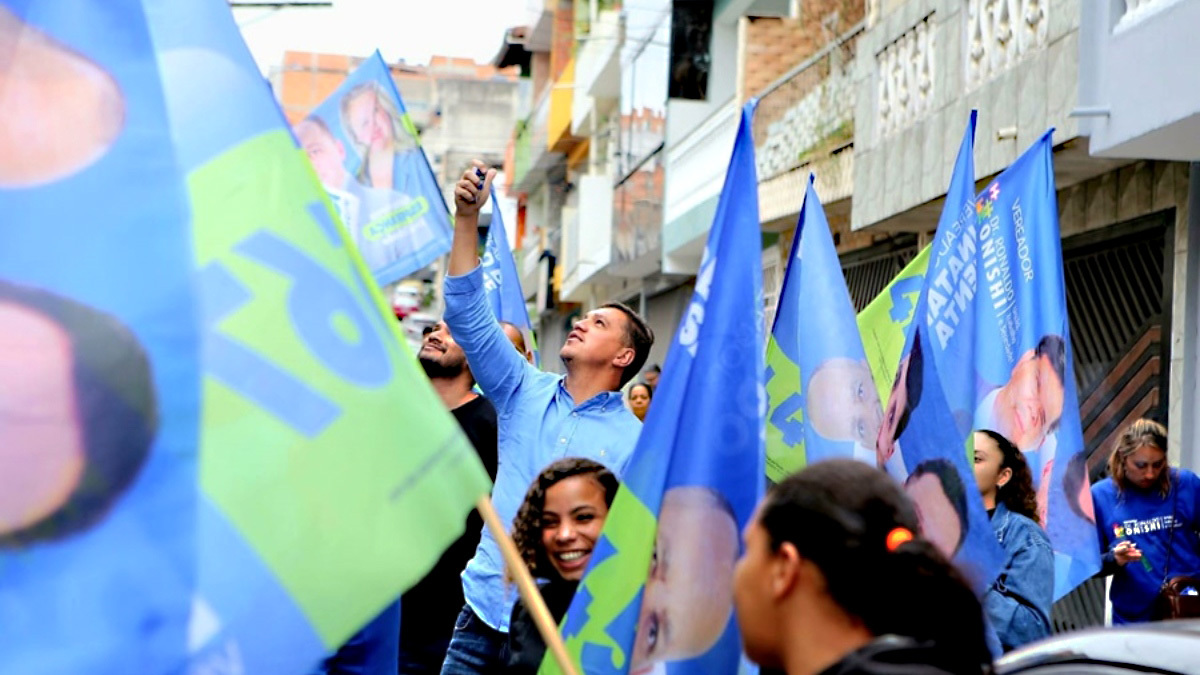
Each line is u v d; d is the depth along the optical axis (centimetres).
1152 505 830
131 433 327
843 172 1405
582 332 617
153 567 317
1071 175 1119
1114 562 776
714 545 416
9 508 317
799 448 571
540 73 4306
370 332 353
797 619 268
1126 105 911
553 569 506
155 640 312
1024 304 720
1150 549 828
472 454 345
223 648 313
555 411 620
